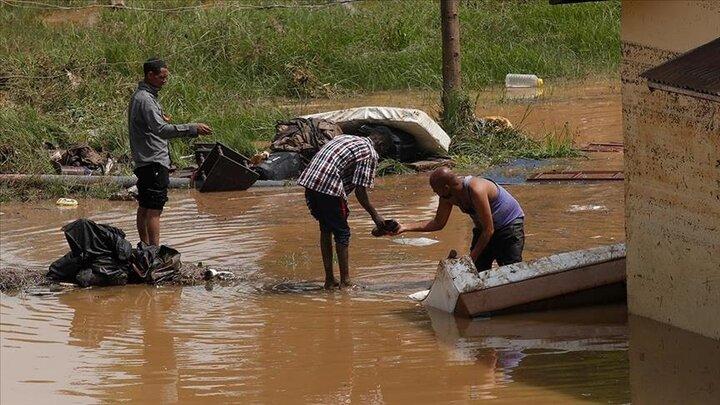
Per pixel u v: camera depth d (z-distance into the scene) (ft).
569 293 56.13
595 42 156.35
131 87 123.34
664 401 42.83
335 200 60.18
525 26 161.38
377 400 44.57
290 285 63.16
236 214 82.33
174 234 76.33
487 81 145.07
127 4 164.35
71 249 66.69
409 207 81.82
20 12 165.48
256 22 151.64
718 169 47.65
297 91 138.92
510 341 51.44
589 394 44.09
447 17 104.37
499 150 100.68
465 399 44.16
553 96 133.69
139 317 58.13
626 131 52.95
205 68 137.59
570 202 80.33
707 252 48.91
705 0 47.96
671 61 41.75
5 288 64.18
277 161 94.12
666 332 51.42
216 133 106.63
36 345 53.83
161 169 67.97
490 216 55.57
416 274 64.08
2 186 91.91
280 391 46.19
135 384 47.75
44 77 122.72
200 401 45.44
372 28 155.63
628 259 54.08
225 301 60.49
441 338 52.37
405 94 139.95
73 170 96.12
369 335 53.31
